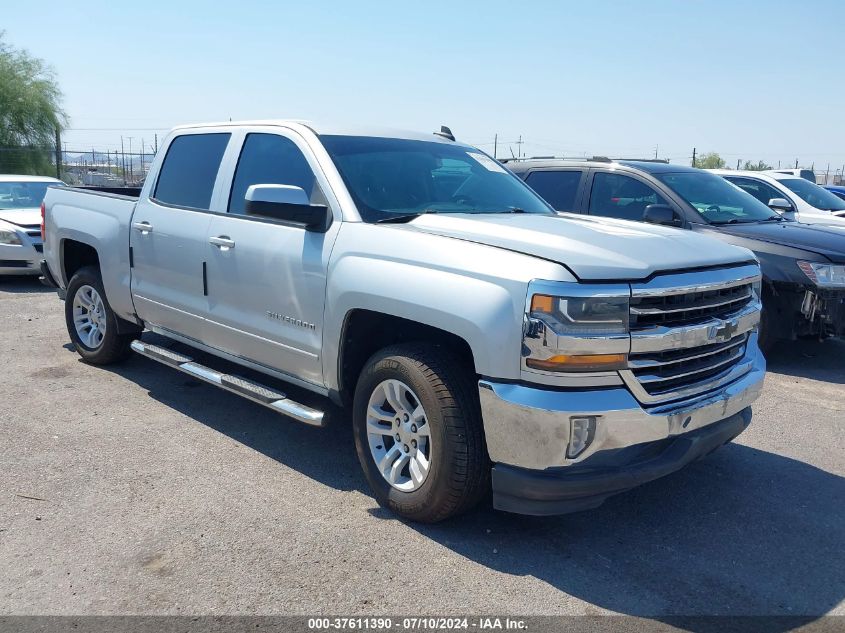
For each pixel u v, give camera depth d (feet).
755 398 13.43
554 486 10.89
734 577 11.37
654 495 14.21
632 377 11.00
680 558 11.90
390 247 12.64
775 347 26.07
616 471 11.21
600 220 15.23
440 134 19.08
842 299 21.47
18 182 41.50
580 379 10.71
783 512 13.61
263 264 14.84
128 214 19.07
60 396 19.11
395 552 11.80
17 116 118.42
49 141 123.34
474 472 11.71
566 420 10.61
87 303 21.77
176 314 17.56
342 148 15.03
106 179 106.93
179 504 13.30
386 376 12.60
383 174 14.88
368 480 13.33
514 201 16.42
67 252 22.26
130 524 12.53
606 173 26.20
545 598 10.67
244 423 17.47
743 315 12.90
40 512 12.89
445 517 12.26
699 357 11.98
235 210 16.12
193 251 16.69
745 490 14.51
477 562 11.59
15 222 36.09
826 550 12.26
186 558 11.48
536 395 10.69
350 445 16.34
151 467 14.88
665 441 11.83
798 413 19.19
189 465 15.03
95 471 14.61
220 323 16.20
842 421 18.62
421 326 12.86
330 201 14.08
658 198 24.81
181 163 18.10
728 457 16.20
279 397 14.47
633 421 10.94
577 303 10.59
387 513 13.12
